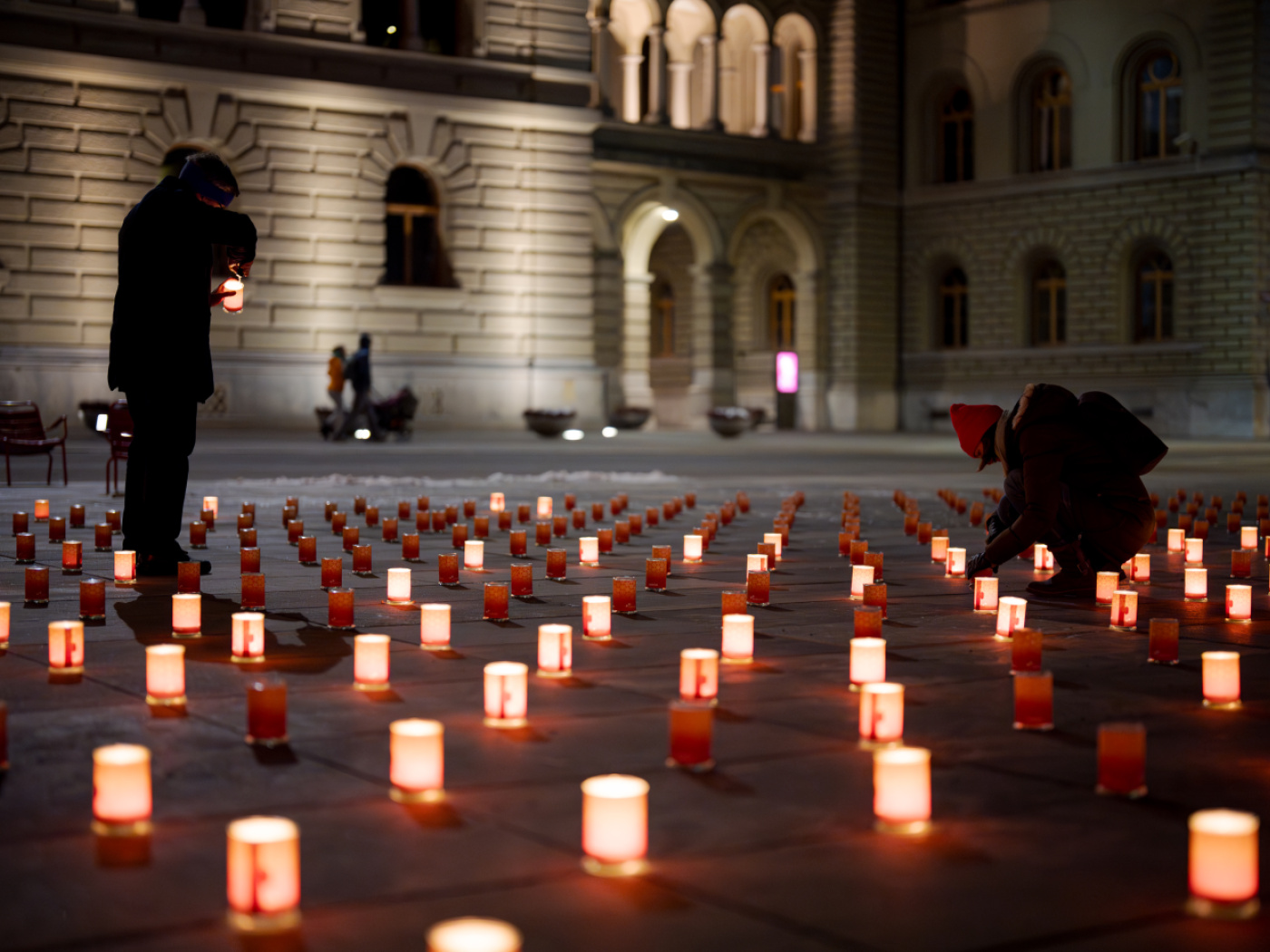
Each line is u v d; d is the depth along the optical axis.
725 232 42.12
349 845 3.48
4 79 30.36
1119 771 3.94
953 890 3.19
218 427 32.84
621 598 7.34
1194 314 39.75
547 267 37.16
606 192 39.84
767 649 6.30
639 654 6.16
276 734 4.46
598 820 3.28
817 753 4.41
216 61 32.41
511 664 4.78
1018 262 42.84
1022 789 4.02
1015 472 8.09
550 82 36.88
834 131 44.12
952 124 44.53
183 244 8.47
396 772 3.86
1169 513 14.37
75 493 15.44
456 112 35.59
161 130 31.94
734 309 46.16
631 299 40.69
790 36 44.12
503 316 36.66
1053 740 4.61
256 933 2.91
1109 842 3.54
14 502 14.23
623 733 4.67
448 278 36.19
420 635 6.59
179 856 3.39
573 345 37.59
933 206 44.50
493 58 36.12
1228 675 5.10
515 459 25.33
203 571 8.69
